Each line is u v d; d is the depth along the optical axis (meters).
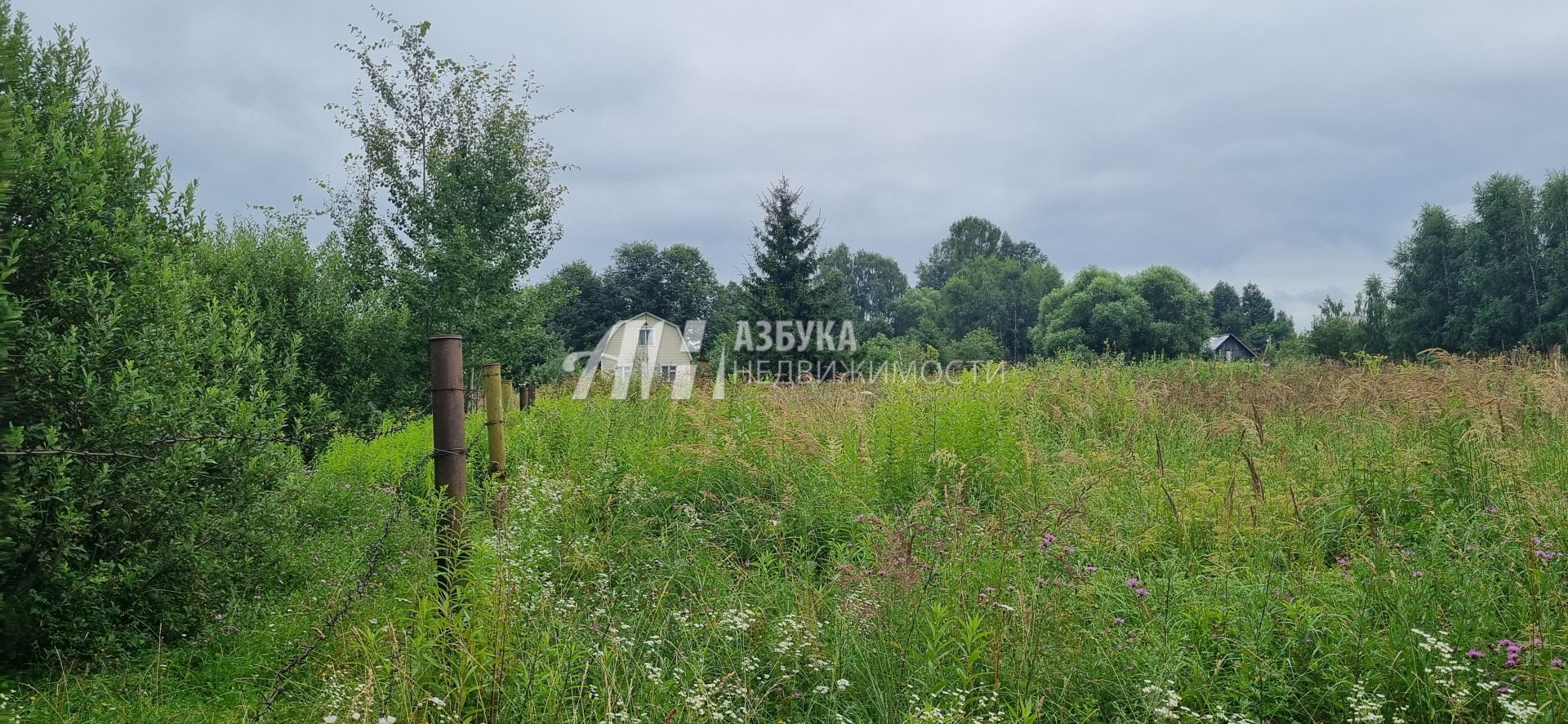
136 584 5.09
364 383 15.58
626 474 8.26
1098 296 82.31
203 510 5.38
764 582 5.41
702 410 10.91
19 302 4.67
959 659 4.14
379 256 20.05
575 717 3.68
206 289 6.60
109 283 5.12
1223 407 11.30
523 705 3.81
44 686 4.48
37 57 5.67
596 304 69.62
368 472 9.93
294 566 6.26
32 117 5.23
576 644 4.35
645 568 5.84
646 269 71.25
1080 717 3.89
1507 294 51.69
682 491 7.80
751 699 4.08
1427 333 54.69
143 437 5.07
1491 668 4.00
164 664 4.73
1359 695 3.81
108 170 5.64
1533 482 6.16
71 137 5.33
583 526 6.73
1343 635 4.24
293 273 14.97
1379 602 4.64
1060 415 10.52
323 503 8.35
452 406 4.70
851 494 6.82
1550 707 3.67
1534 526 5.39
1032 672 4.00
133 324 5.40
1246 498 6.27
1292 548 5.58
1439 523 5.51
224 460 5.69
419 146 20.42
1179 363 17.02
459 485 4.71
